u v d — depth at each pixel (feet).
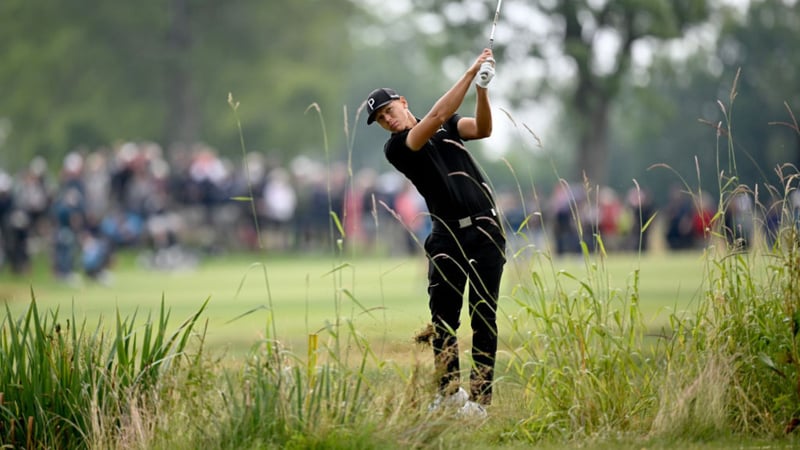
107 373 73.00
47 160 631.56
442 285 78.48
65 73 627.46
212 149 642.22
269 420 66.64
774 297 73.36
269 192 375.86
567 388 71.10
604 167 493.36
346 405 67.15
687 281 214.69
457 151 78.13
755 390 71.10
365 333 77.77
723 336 71.72
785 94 643.45
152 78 625.00
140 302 194.29
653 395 71.67
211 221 366.22
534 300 75.20
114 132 620.08
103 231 311.27
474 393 74.59
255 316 159.53
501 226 78.28
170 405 69.46
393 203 378.73
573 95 488.02
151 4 620.49
